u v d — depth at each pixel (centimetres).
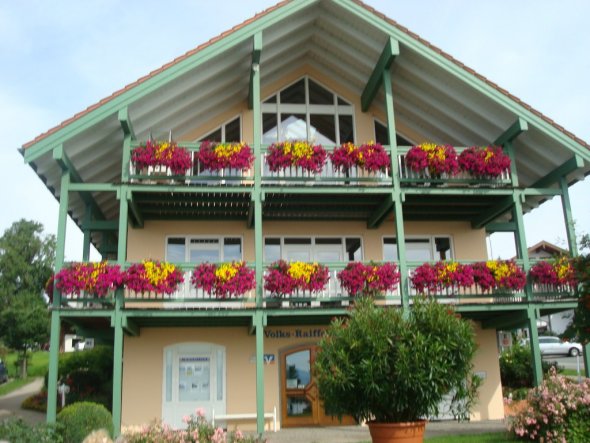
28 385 3244
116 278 1386
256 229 1486
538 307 1536
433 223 1802
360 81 1786
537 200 1841
